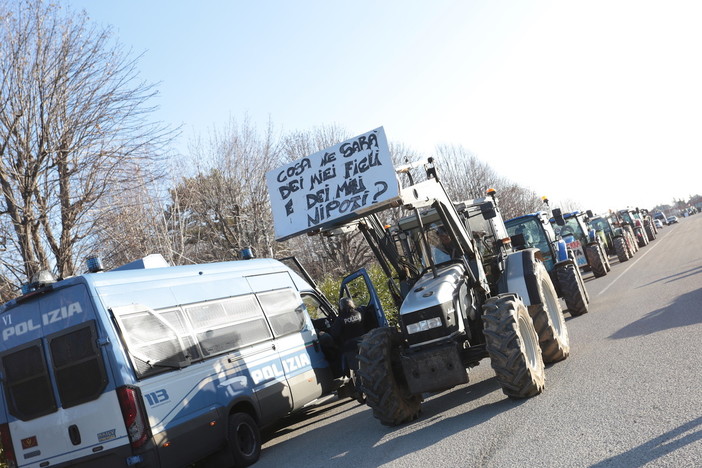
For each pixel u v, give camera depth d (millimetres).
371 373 7902
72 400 7297
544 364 9406
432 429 7328
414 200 7801
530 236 16266
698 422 5184
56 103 11422
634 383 6957
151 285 7906
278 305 9953
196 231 19672
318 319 11375
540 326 9172
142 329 7512
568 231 23609
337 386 10789
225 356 8461
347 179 7895
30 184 11109
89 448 7180
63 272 11398
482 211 9641
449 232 8594
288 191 8195
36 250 11211
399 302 9414
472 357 7867
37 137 11398
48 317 7480
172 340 7805
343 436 8383
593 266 22891
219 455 8195
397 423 8047
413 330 7695
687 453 4590
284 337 9734
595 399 6707
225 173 20266
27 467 7527
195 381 7859
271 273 10188
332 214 7840
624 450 4996
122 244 12609
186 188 18609
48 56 11500
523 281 9297
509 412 7121
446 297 7789
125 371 7098
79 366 7258
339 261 24109
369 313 10805
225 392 8227
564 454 5258
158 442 7109
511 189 43562
